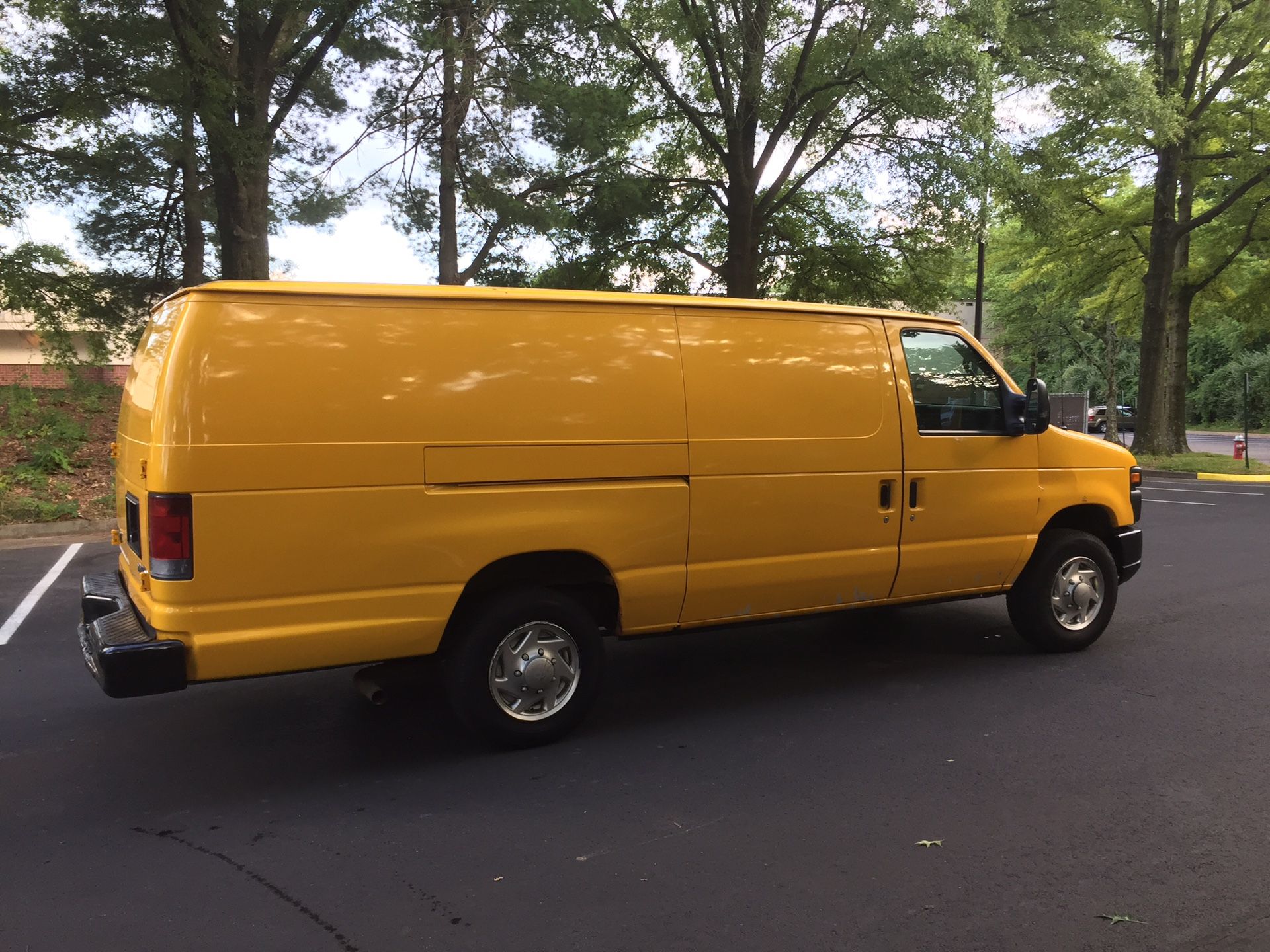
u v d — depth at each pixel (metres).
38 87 13.73
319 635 3.70
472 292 4.01
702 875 3.13
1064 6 16.02
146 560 3.62
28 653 6.04
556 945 2.72
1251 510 13.70
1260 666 5.61
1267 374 40.47
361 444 3.73
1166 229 21.77
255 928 2.82
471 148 13.07
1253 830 3.44
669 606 4.54
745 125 18.34
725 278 19.45
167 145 14.41
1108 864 3.18
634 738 4.45
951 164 15.25
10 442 14.30
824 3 16.30
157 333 4.00
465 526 3.95
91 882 3.12
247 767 4.14
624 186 17.17
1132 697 5.03
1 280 15.70
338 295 3.74
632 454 4.32
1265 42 20.12
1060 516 5.97
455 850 3.33
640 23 17.44
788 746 4.34
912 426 5.15
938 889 3.02
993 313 34.28
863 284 21.83
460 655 4.13
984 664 5.69
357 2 12.80
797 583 4.85
